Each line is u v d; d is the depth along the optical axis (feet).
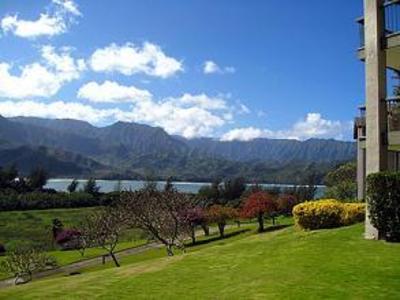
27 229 295.48
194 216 200.95
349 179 174.29
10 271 162.81
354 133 97.60
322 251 57.26
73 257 202.59
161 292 48.98
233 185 402.93
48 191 420.77
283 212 270.46
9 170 444.55
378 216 59.16
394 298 40.34
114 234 161.68
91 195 383.24
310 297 41.73
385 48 61.87
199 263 60.85
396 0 61.26
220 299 44.34
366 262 50.78
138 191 156.15
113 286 53.16
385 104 62.03
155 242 225.76
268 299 42.45
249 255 61.57
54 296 51.08
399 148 66.39
